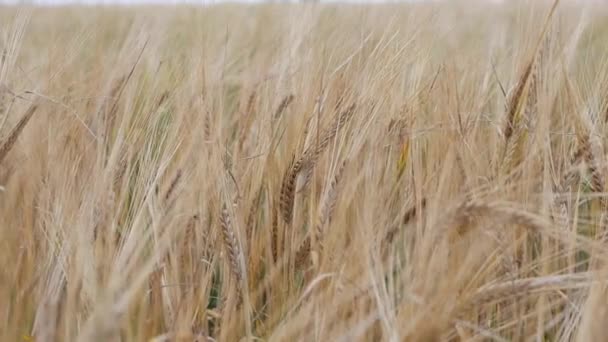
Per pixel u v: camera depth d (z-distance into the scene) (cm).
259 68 121
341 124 101
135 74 114
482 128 109
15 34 114
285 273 96
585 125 103
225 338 92
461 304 86
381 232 93
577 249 94
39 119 106
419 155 102
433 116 110
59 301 91
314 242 96
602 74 112
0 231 95
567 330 91
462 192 95
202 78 108
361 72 109
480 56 127
